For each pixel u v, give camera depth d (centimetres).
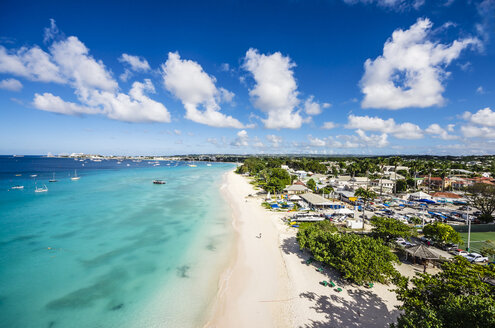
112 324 2200
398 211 5853
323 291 2609
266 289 2695
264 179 12938
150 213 5984
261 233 4481
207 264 3319
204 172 19388
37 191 8925
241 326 2167
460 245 3784
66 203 6981
